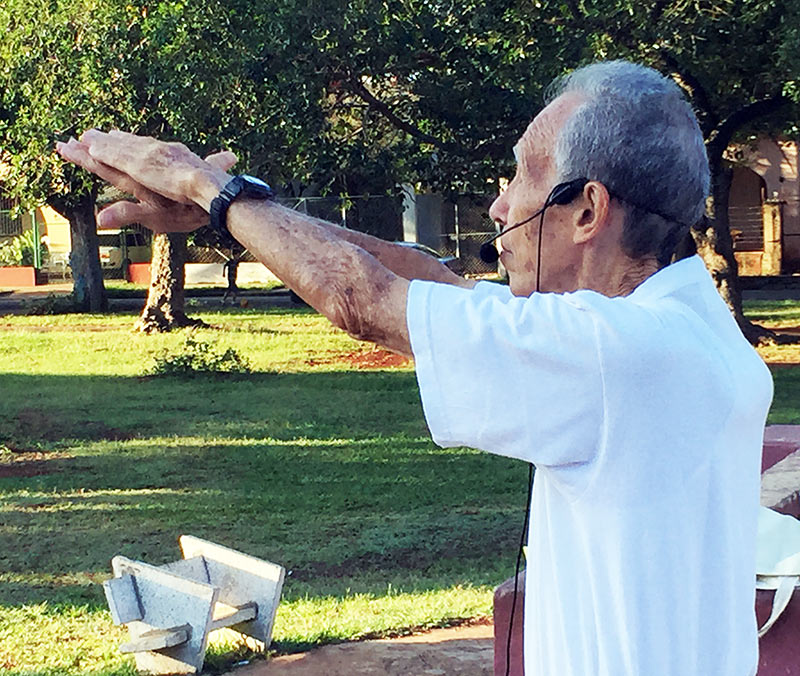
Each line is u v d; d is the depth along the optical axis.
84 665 5.31
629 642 1.51
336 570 6.90
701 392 1.53
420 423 12.11
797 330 18.84
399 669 5.00
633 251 1.66
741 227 32.34
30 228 37.12
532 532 1.67
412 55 13.64
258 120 14.02
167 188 1.75
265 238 1.66
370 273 1.60
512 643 3.34
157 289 21.38
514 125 14.38
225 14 13.55
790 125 17.73
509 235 1.73
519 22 12.88
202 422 12.39
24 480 9.66
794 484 3.86
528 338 1.51
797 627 3.05
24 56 16.95
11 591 6.58
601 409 1.50
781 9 13.03
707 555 1.54
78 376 16.09
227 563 5.44
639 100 1.62
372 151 15.25
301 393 14.31
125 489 9.29
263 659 5.22
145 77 16.11
